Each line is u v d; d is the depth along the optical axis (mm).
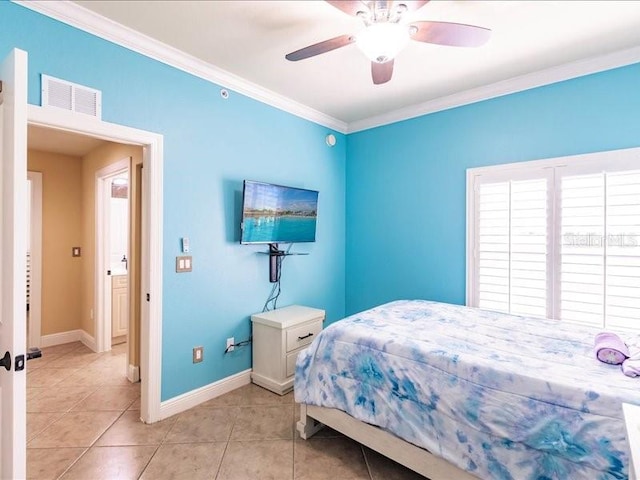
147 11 1941
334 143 3779
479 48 2299
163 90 2377
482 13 1938
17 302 1176
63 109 1916
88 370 3328
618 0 1814
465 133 3068
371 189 3775
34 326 3959
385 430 1794
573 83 2527
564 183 2549
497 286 2861
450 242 3168
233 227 2873
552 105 2617
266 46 2316
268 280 3184
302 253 3523
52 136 3469
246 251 2984
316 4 1874
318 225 3693
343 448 2090
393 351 1825
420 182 3373
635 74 2301
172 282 2461
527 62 2492
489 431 1459
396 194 3561
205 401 2664
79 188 4340
